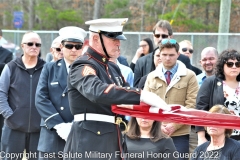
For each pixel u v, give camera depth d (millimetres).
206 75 13680
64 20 48688
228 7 26703
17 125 12500
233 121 7504
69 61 11578
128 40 27359
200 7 41250
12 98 12633
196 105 11492
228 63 11203
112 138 8414
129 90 7512
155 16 45250
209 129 10164
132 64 15969
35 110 12602
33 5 50375
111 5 46688
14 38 31719
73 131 8477
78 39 11539
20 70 12688
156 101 7488
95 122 8367
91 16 49688
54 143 11258
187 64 13961
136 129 10430
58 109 11320
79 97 8336
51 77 11516
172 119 7598
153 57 13438
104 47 8328
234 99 11219
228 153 10172
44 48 30750
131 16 46125
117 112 7785
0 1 52562
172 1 41281
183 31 39656
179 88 11945
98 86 7566
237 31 40562
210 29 40031
